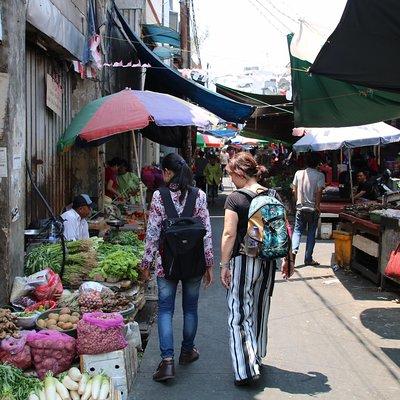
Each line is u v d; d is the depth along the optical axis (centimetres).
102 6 960
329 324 604
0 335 416
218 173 1970
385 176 1359
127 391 421
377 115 791
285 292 745
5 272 494
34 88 682
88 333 412
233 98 1421
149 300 665
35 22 575
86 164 937
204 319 614
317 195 919
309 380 454
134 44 1166
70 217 641
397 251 580
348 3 440
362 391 434
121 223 790
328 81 750
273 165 2220
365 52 468
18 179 521
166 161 454
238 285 432
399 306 677
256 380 439
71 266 562
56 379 379
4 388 369
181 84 1113
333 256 952
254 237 423
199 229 436
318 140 1258
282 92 1271
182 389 436
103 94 1043
